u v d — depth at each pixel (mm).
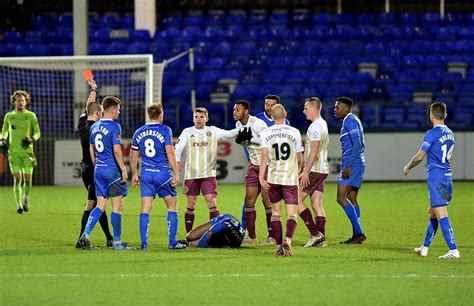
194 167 46250
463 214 61125
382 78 107438
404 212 62719
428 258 39719
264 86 106000
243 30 115812
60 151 91500
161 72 76938
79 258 39375
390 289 31859
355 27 118688
